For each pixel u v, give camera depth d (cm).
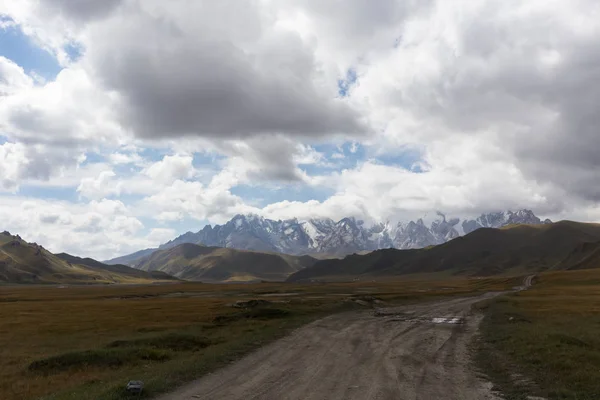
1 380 2594
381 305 8525
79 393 1992
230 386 2002
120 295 16912
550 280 17725
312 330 4288
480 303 8600
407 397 1769
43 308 10225
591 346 2881
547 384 1934
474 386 1956
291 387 1966
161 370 2380
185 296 14750
